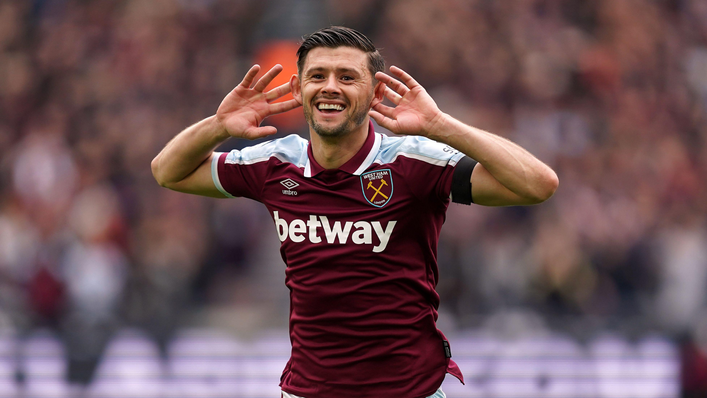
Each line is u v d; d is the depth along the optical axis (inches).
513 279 1430.9
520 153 485.7
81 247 1514.5
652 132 1908.2
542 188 483.5
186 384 1221.1
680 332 1211.9
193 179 553.6
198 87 1936.5
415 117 483.8
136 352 1227.9
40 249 1531.7
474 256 1455.5
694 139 1958.7
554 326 1227.2
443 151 502.3
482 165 486.9
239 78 1931.6
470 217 1492.4
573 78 1967.3
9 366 1216.8
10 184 1743.4
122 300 1497.3
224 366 1222.3
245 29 2028.8
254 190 536.7
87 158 1765.5
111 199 1638.8
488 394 1201.4
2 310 1434.5
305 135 1649.9
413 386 510.3
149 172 1750.7
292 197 516.7
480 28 1987.0
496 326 1258.0
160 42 1989.4
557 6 2073.1
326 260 502.9
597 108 1926.7
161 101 1902.1
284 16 2012.8
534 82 1921.8
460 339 1230.9
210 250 1565.0
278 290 1528.1
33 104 1948.8
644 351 1200.8
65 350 1220.5
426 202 502.0
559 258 1427.2
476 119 1830.7
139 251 1565.0
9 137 1877.5
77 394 1213.1
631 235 1605.6
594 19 2084.2
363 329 505.0
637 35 2082.9
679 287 1523.1
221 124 519.2
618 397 1190.9
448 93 1889.8
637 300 1493.6
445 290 1427.2
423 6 1989.4
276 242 1581.0
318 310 511.5
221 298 1513.3
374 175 502.0
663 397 1192.2
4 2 2089.1
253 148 542.9
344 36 489.7
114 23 2060.8
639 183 1752.0
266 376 1217.4
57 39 2049.7
